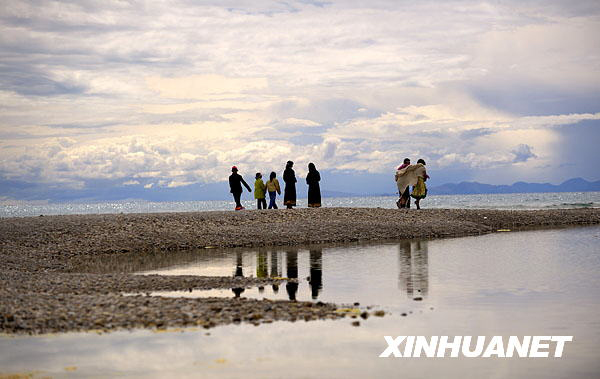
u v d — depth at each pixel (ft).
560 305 43.16
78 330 36.50
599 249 78.02
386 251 78.43
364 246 85.25
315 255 75.00
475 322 38.47
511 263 65.36
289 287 51.72
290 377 28.81
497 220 124.26
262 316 39.88
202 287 51.88
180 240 89.15
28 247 81.97
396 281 54.19
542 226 121.90
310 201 125.29
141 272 63.00
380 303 44.50
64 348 33.14
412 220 112.06
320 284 53.11
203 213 111.24
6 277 56.03
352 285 52.37
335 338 35.01
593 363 30.68
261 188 122.83
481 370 30.01
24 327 36.96
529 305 43.29
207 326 37.50
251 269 63.72
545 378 28.81
